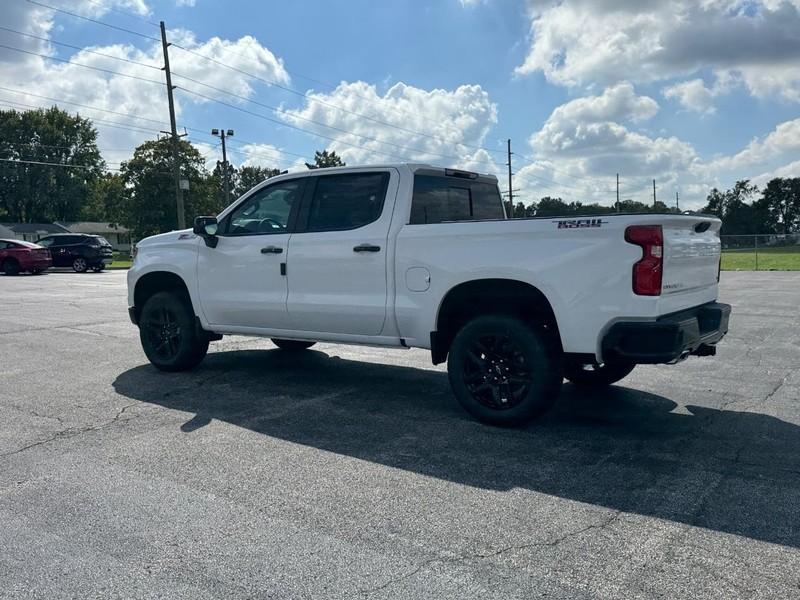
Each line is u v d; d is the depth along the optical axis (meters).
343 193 5.94
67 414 5.59
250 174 125.75
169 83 36.25
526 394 4.98
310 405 5.89
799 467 4.25
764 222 108.12
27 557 3.11
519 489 3.91
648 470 4.22
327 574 2.94
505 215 6.93
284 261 6.14
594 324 4.61
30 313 12.69
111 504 3.71
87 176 89.31
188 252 6.92
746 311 12.76
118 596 2.77
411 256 5.39
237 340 9.51
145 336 7.30
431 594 2.77
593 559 3.05
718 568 2.96
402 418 5.46
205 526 3.43
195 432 5.08
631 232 4.47
